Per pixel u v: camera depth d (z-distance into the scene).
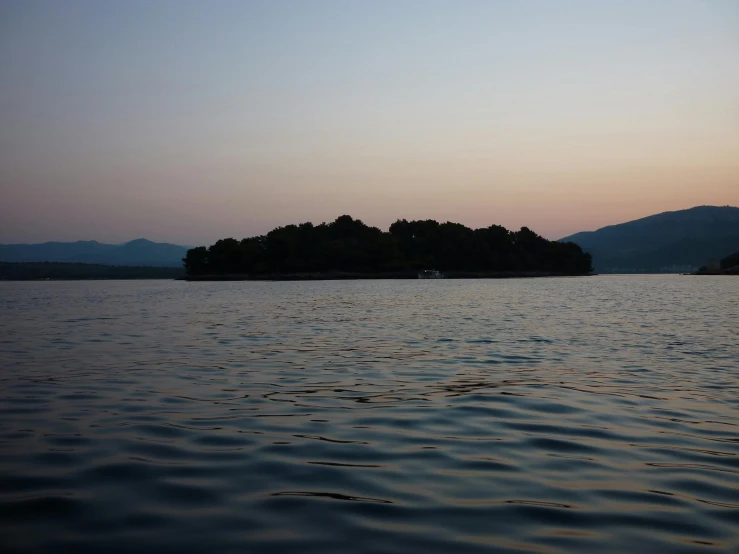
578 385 16.14
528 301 64.50
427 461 9.52
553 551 6.46
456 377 17.45
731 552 6.45
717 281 164.75
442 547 6.54
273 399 14.31
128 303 64.81
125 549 6.47
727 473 9.02
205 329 33.25
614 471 9.09
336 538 6.75
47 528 6.99
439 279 198.38
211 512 7.45
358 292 94.75
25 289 124.75
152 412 12.95
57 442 10.55
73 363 20.23
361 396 14.66
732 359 21.17
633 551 6.47
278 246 196.62
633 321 37.62
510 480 8.66
